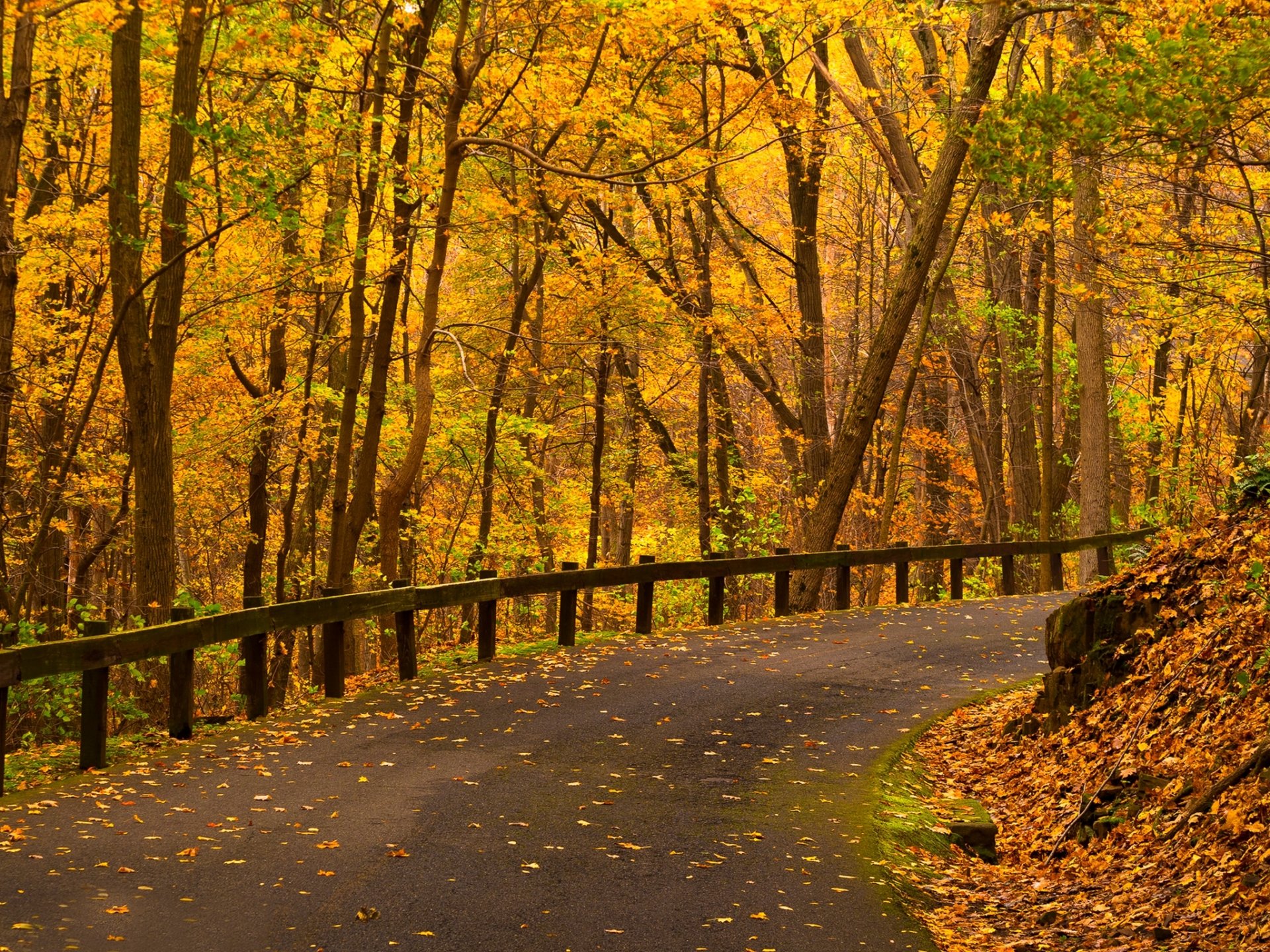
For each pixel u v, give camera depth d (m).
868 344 39.53
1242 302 16.36
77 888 6.48
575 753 10.41
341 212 17.47
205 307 17.98
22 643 16.45
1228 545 10.33
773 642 16.67
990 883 7.96
